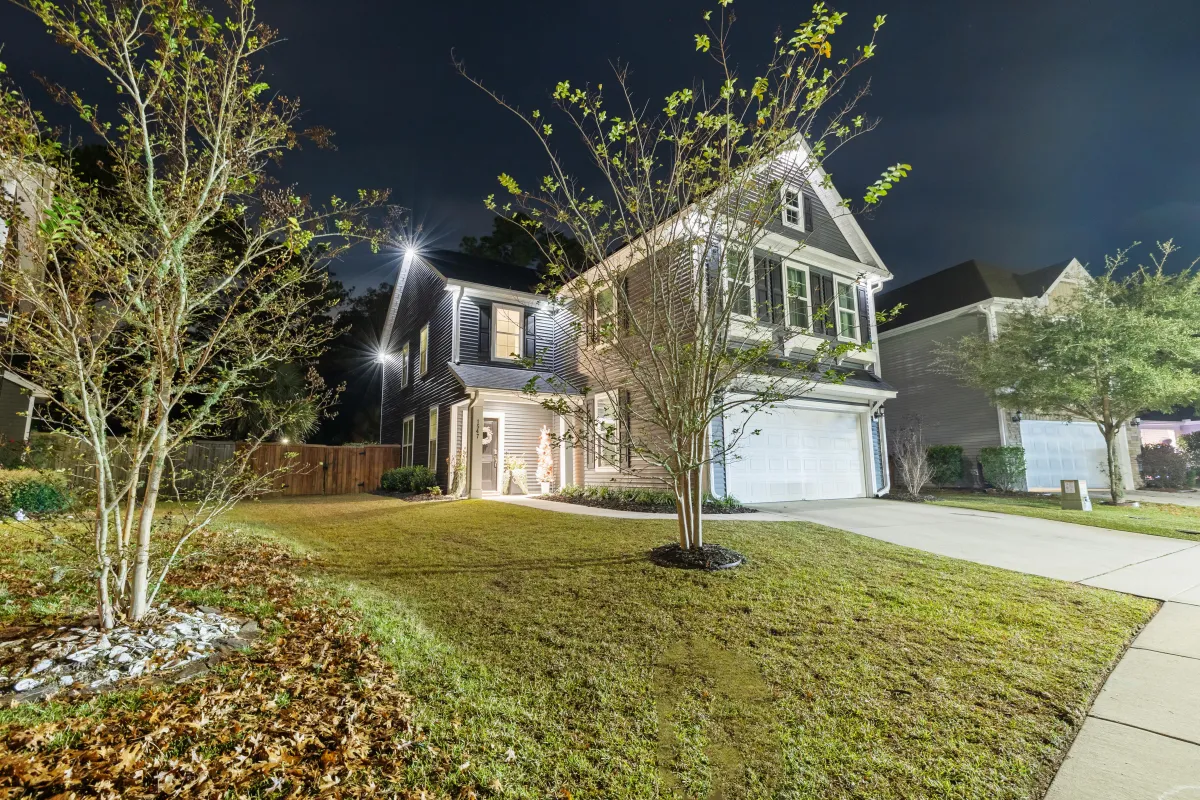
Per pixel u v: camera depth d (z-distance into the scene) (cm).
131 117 347
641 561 578
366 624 393
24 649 294
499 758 257
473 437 1231
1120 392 1239
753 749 274
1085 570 592
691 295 603
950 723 296
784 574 539
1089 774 255
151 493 352
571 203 588
